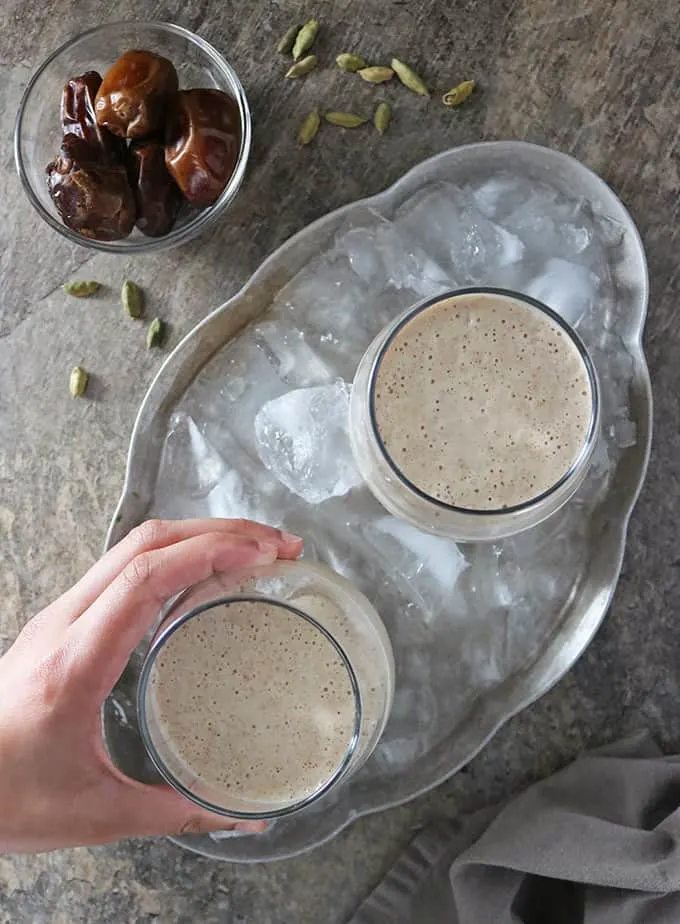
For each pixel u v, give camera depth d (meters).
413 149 0.43
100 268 0.44
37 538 0.44
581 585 0.40
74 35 0.44
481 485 0.36
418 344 0.36
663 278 0.43
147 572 0.35
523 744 0.43
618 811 0.41
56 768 0.36
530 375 0.36
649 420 0.39
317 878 0.44
